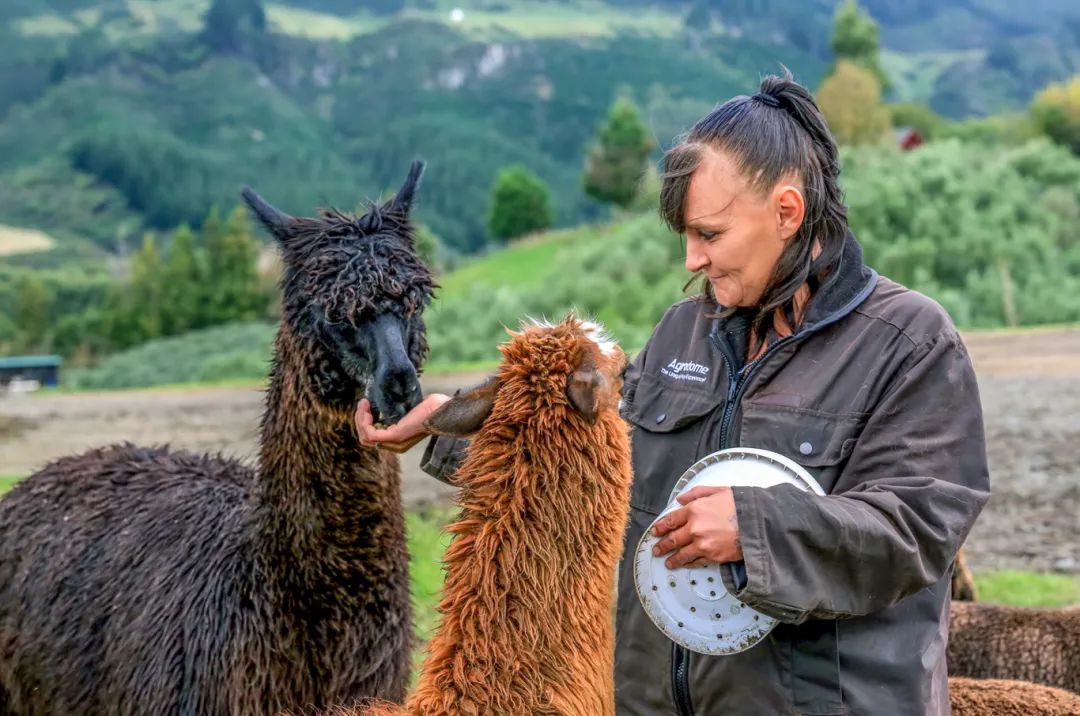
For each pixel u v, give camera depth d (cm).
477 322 2781
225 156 16538
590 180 6588
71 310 9425
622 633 296
